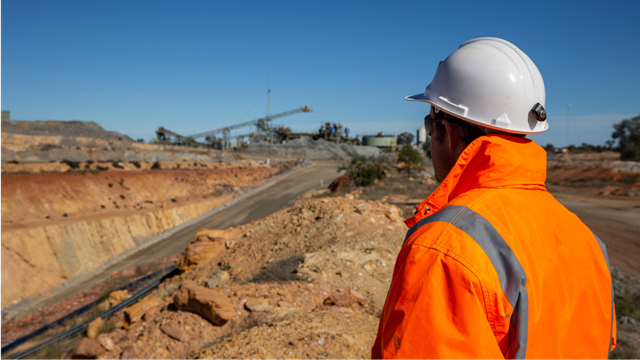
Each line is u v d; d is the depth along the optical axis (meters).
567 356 0.87
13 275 20.95
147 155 58.94
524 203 0.93
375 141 106.94
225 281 11.80
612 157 58.84
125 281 22.00
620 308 9.32
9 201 26.69
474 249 0.77
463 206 0.90
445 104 1.18
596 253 1.06
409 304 0.77
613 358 6.29
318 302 8.02
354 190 32.59
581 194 29.66
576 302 0.91
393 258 11.33
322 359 5.10
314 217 14.70
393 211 14.88
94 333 9.41
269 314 7.18
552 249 0.90
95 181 35.25
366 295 9.12
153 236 32.19
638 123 46.62
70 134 67.88
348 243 11.91
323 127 110.50
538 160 1.03
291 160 78.81
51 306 19.53
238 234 16.52
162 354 6.41
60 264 23.72
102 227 28.31
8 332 16.33
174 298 7.85
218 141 99.00
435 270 0.77
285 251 12.76
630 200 24.80
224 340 6.14
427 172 45.50
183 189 44.31
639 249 14.05
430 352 0.70
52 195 30.06
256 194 46.78
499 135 1.04
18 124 64.06
